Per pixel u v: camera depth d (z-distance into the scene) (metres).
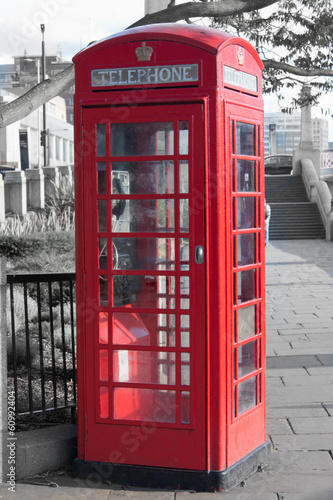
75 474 3.92
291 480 3.88
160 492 3.73
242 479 3.87
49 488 3.82
